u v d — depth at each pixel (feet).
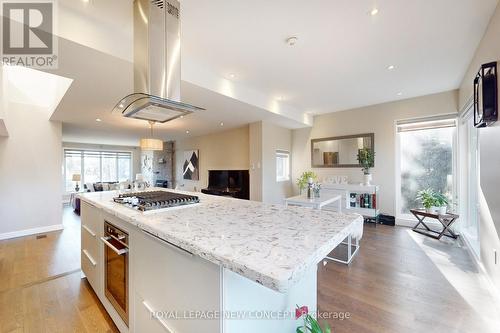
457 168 12.63
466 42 7.92
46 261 9.53
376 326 5.53
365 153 15.23
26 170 13.73
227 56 8.84
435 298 6.63
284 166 18.80
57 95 12.03
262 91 12.80
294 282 2.15
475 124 7.47
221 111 13.78
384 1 5.98
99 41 6.70
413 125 14.25
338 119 17.15
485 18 6.66
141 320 4.34
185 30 7.20
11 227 13.12
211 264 2.86
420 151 14.26
